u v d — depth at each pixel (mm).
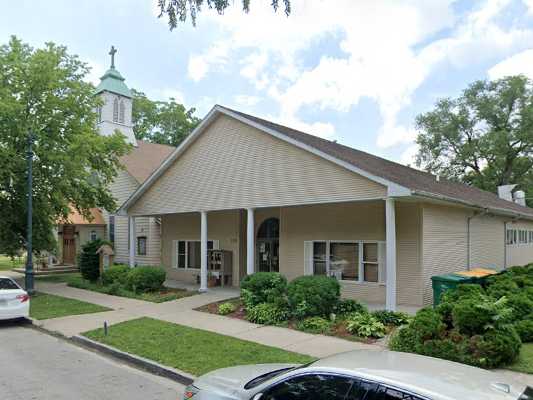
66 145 18562
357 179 12352
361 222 14898
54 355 8820
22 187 17797
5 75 17484
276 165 14391
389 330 10148
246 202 15242
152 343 9203
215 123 16609
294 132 17422
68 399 6215
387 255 11586
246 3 7070
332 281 11477
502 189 30516
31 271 16484
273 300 11938
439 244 14328
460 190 20125
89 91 19641
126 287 17000
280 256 16891
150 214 19328
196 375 7191
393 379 3207
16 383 6926
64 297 16031
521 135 37594
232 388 4336
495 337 7332
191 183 17391
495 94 40688
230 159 15953
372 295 14523
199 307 13555
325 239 15734
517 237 22234
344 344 9125
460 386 3076
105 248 19250
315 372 3615
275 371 4863
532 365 7320
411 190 11156
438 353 7582
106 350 9062
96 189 21016
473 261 16531
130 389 6719
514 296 10242
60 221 22953
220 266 18656
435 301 11875
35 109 18109
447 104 42500
